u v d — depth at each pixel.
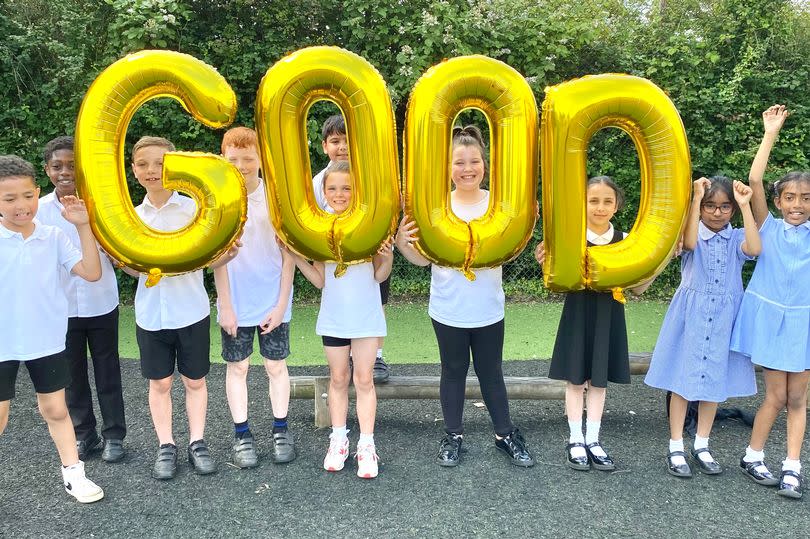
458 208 2.98
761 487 2.88
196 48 6.40
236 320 3.02
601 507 2.70
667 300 7.07
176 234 2.57
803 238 2.80
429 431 3.58
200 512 2.66
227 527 2.55
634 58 6.87
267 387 4.33
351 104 2.49
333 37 6.65
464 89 2.51
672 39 6.68
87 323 3.02
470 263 2.62
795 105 6.75
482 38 6.39
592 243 2.98
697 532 2.51
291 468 3.07
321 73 2.46
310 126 6.11
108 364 3.11
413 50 6.26
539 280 7.22
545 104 2.60
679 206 2.58
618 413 3.85
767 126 2.92
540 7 6.76
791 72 6.90
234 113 2.56
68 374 2.71
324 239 2.59
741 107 6.78
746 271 7.09
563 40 6.52
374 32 6.41
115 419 3.16
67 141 2.99
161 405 2.96
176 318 2.83
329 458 3.04
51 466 3.12
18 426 3.62
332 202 2.85
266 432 3.54
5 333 2.53
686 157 2.56
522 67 6.71
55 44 6.19
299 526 2.55
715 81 6.90
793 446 2.85
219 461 3.15
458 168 2.90
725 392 2.92
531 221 2.62
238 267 3.09
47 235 2.64
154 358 2.87
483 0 6.55
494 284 2.99
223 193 2.54
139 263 2.53
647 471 3.05
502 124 2.56
